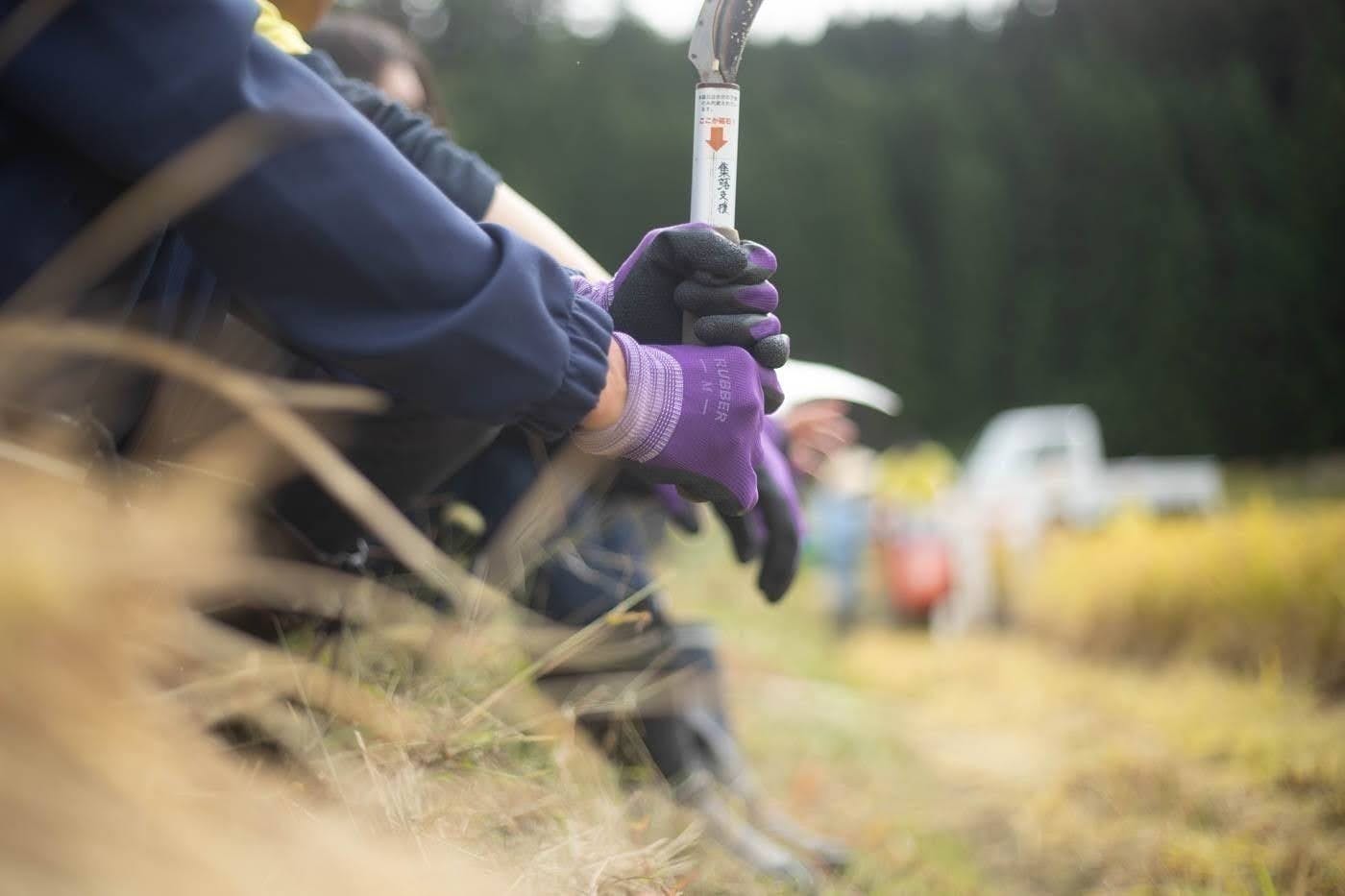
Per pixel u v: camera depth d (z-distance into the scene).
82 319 0.81
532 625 1.46
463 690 1.22
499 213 1.39
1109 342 22.67
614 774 1.48
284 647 1.05
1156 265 22.19
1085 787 2.47
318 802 0.89
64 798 0.42
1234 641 4.29
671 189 21.48
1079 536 6.97
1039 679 4.64
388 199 0.80
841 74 23.92
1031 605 6.34
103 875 0.42
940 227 23.20
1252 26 25.05
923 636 6.73
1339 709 3.23
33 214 0.80
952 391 22.97
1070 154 23.09
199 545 0.54
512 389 0.84
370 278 0.80
